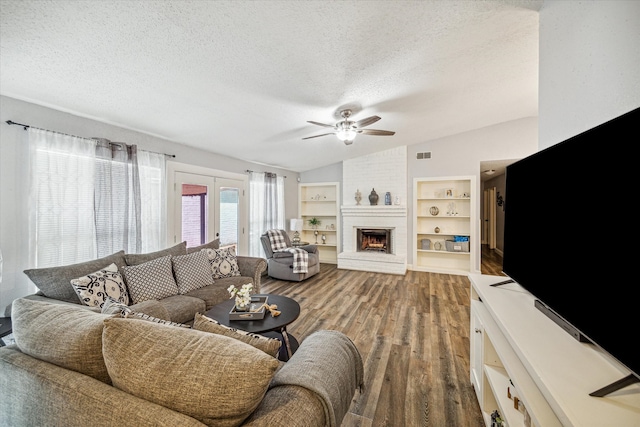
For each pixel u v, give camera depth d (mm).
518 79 2908
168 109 2695
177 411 785
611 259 913
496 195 7531
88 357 952
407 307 3549
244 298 2240
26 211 2303
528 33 2074
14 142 2244
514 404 1277
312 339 1378
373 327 2947
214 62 1995
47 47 1677
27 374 983
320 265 6262
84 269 2303
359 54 2102
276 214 5926
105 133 2916
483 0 1689
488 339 1617
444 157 5312
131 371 836
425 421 1646
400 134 4699
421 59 2320
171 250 3119
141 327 927
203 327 1150
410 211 5617
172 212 3686
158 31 1624
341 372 1152
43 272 2102
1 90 2127
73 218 2551
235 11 1528
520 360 1146
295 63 2113
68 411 872
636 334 800
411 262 5629
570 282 1145
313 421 878
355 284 4637
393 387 1957
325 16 1647
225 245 4629
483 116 4316
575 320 1099
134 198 3072
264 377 771
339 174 6477
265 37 1778
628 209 845
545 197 1383
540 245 1424
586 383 876
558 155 1267
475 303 1922
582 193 1082
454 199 5477
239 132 3578
